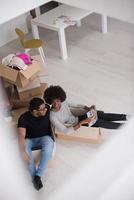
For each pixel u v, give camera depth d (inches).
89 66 138.6
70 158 95.9
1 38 162.4
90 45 153.9
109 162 31.8
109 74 131.0
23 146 86.2
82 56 146.3
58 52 151.6
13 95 110.8
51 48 155.6
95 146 98.0
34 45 136.6
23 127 92.0
